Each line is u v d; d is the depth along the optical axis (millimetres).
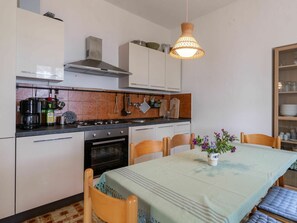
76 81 2623
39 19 2010
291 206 1265
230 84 2879
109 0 2838
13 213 1690
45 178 1857
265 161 1408
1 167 1619
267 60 2498
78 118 2639
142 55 3033
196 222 672
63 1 2469
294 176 2207
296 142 2219
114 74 2789
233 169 1235
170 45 3770
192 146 1909
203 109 3250
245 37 2705
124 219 637
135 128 2646
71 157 2029
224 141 1325
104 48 2883
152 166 1295
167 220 716
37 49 1995
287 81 2402
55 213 1911
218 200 830
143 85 3041
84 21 2662
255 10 2604
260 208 1271
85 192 903
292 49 2270
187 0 2760
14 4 1723
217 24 3023
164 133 3031
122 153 2508
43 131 1824
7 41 1678
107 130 2342
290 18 2311
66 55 2506
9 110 1659
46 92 2367
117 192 1027
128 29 3164
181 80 3639
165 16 3279
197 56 1667
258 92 2584
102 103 2896
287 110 2305
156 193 898
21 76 1912
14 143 1680
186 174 1147
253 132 2631
